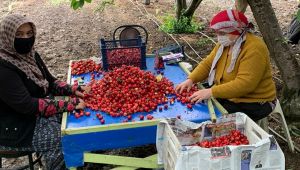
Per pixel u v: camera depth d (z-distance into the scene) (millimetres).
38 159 3186
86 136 2748
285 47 4039
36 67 3141
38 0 11055
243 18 3039
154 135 2840
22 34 2883
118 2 10547
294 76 4055
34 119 2971
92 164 3592
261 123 3574
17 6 10383
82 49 6934
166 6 10164
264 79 3195
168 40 7262
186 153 2299
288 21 8242
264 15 3973
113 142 2807
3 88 2787
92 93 3318
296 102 4074
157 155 2879
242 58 3049
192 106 3080
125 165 2865
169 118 2713
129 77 3395
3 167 3730
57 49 6953
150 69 3885
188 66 3906
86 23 8648
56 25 8516
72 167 2826
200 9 9695
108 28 8227
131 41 3975
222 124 2816
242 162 2373
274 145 2410
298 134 4000
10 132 2887
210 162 2330
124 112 2945
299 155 3678
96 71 3873
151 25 8336
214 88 3070
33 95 3086
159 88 3314
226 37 3066
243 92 3033
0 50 2875
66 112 2975
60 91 3387
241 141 2730
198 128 2781
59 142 2949
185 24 7738
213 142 2705
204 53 6531
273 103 3332
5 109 2902
